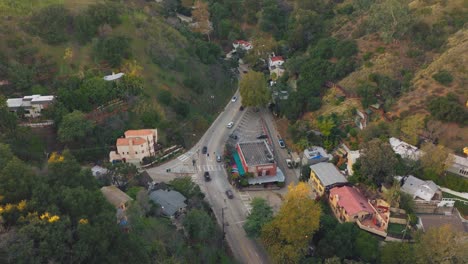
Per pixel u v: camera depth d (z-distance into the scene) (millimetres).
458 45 95438
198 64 124000
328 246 64625
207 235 68438
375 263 63438
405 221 67312
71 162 53875
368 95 94562
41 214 45281
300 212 65375
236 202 82750
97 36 105750
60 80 93875
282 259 64125
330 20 145750
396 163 72750
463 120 78688
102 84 91688
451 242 58156
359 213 68875
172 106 102250
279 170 89938
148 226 63250
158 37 116062
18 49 94125
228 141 101812
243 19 166000
